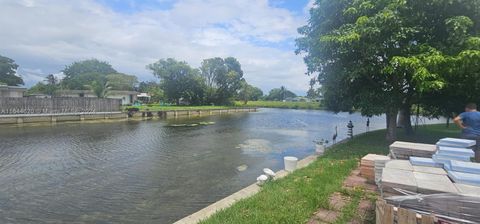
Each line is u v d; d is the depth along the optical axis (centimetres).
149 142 1639
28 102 2475
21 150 1347
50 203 689
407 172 318
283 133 2202
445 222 238
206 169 1013
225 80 6575
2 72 4788
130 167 1039
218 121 3394
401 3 878
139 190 782
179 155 1267
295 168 716
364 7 960
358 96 1069
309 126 2862
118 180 875
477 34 898
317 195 470
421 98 1191
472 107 612
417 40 980
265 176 604
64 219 604
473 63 801
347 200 461
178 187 809
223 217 394
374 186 524
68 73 7231
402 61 821
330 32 1008
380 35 889
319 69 1118
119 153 1305
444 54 862
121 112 3322
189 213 632
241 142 1680
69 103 2811
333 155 864
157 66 5634
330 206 434
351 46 902
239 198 510
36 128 2208
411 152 462
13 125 2294
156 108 4234
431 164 349
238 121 3447
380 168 415
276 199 456
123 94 5084
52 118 2603
